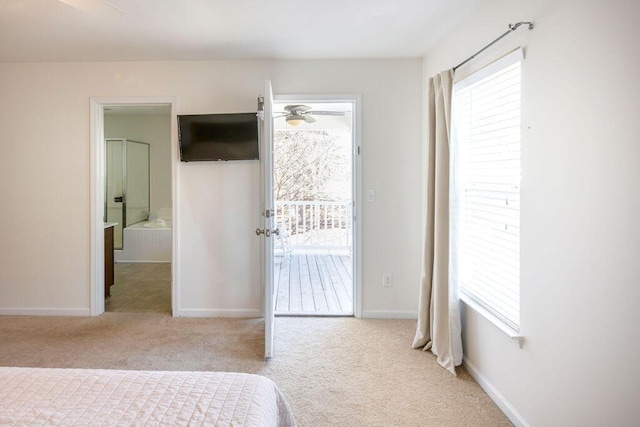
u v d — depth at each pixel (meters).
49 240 3.64
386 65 3.54
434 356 2.87
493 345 2.31
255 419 1.14
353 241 3.68
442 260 2.76
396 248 3.62
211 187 3.61
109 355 2.85
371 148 3.57
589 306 1.54
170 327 3.40
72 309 3.67
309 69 3.55
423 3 2.43
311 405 2.24
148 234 6.24
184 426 1.09
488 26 2.34
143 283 4.92
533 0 1.89
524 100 1.97
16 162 3.61
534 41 1.88
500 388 2.22
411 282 3.63
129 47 3.21
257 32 2.91
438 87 2.79
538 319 1.87
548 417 1.80
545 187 1.81
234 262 3.64
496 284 2.35
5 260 3.65
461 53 2.73
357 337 3.20
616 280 1.41
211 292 3.66
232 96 3.56
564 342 1.69
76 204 3.62
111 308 3.91
